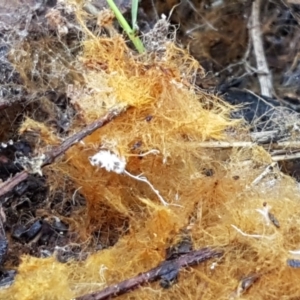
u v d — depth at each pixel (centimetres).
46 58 18
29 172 14
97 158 14
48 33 18
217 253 14
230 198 15
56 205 16
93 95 15
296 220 14
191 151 15
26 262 14
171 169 15
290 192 15
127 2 19
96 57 16
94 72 16
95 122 14
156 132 15
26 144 16
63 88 18
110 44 16
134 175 15
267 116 18
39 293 13
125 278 14
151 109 15
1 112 17
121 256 14
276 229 14
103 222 15
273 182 15
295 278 14
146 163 15
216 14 22
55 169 15
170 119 15
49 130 16
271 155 17
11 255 15
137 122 15
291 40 22
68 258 14
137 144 15
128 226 15
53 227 16
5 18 18
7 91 17
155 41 17
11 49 17
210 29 22
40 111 17
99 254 14
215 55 22
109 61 16
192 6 22
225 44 22
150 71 15
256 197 15
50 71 18
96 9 19
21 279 13
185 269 14
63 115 17
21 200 16
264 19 22
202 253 14
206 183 15
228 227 14
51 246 15
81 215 15
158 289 13
